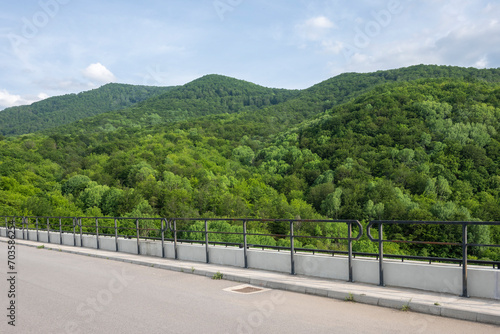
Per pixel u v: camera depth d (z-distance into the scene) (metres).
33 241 19.31
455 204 72.38
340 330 5.16
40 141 121.00
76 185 87.75
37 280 9.09
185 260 11.40
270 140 140.62
